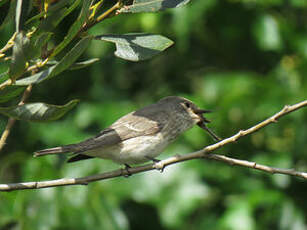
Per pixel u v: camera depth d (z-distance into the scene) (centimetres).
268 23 1294
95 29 1254
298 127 1215
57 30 1184
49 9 480
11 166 1238
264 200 1146
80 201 1048
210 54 1438
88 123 1277
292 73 1280
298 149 1220
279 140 1266
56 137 1237
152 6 535
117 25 1284
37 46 491
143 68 1419
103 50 1315
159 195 1143
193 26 1317
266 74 1424
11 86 530
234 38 1399
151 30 1290
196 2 1261
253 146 1270
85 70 1359
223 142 659
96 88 1348
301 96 1222
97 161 1134
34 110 498
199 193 1155
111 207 1073
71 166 1120
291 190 1231
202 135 1213
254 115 1242
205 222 1192
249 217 1113
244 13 1323
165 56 1420
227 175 1213
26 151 1273
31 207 997
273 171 650
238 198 1191
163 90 1370
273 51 1379
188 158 680
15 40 472
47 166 1038
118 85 1370
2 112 496
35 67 520
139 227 1252
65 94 1373
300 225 1146
